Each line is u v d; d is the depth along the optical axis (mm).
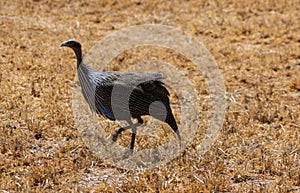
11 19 21922
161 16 23469
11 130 13547
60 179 11695
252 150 13070
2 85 16156
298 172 12031
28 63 17906
